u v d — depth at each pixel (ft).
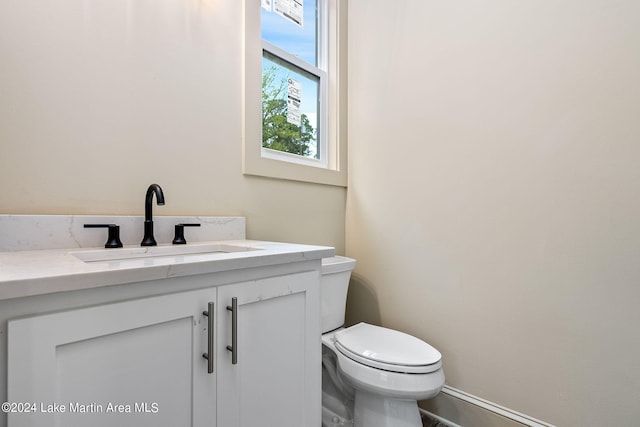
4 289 1.40
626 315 3.28
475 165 4.38
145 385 1.89
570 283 3.61
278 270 2.72
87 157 3.08
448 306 4.62
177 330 2.04
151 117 3.53
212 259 2.20
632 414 3.24
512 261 4.03
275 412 2.65
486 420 4.17
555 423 3.68
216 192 4.13
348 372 3.77
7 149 2.65
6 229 2.59
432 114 4.87
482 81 4.33
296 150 5.67
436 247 4.78
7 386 1.45
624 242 3.30
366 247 5.74
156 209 3.56
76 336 1.64
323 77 6.12
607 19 3.41
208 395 2.18
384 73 5.54
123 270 1.75
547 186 3.78
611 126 3.38
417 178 5.03
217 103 4.15
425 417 4.68
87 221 3.00
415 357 3.64
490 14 4.28
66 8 2.97
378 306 5.49
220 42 4.20
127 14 3.37
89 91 3.09
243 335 2.42
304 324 2.95
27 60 2.75
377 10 5.68
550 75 3.77
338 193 5.99
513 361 4.01
